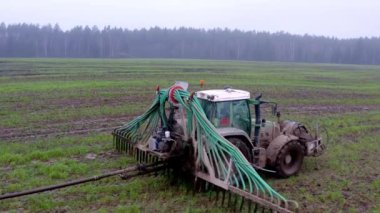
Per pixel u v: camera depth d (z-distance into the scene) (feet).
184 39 586.86
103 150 46.24
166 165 35.12
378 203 34.47
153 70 184.65
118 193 34.12
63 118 64.90
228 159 33.19
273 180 38.78
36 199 32.17
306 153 42.09
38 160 42.27
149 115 39.17
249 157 36.70
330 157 46.80
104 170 39.42
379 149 51.72
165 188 35.19
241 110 37.58
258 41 579.07
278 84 134.92
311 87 130.82
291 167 39.91
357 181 39.52
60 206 31.48
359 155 48.60
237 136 36.19
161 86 112.78
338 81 165.78
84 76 142.61
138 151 40.14
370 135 60.23
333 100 99.91
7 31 515.50
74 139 50.47
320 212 32.22
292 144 39.06
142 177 37.52
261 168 36.60
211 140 32.91
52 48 497.05
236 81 138.31
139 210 30.83
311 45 611.88
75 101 82.12
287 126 42.32
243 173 32.91
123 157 42.98
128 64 241.14
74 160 42.22
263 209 29.55
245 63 333.42
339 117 74.84
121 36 555.28
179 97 35.32
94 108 74.18
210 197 33.45
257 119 37.96
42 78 132.05
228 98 36.50
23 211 30.55
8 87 101.19
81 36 527.81
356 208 33.40
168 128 36.99
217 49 555.28
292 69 255.09
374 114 80.23
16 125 59.16
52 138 51.49
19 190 33.96
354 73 233.96
